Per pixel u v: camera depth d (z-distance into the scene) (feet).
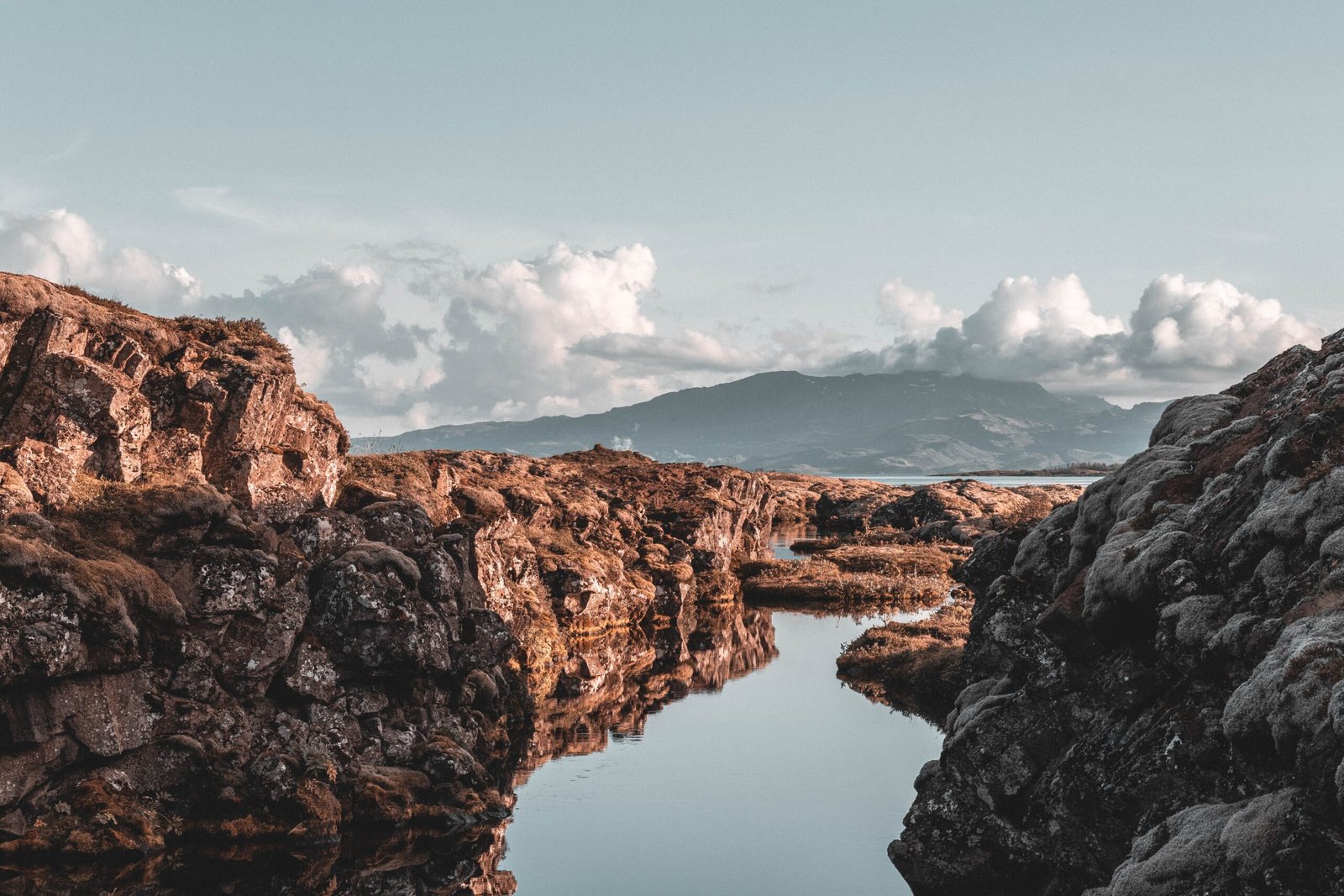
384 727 142.92
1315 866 71.15
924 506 643.04
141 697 119.85
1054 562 135.03
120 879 106.52
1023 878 109.50
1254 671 85.40
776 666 255.70
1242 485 108.17
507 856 127.54
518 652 211.00
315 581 144.77
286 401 161.17
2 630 104.22
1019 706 118.83
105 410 129.49
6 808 105.91
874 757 174.09
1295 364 139.13
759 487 512.63
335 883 113.91
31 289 128.77
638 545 345.51
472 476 285.64
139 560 125.90
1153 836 88.48
